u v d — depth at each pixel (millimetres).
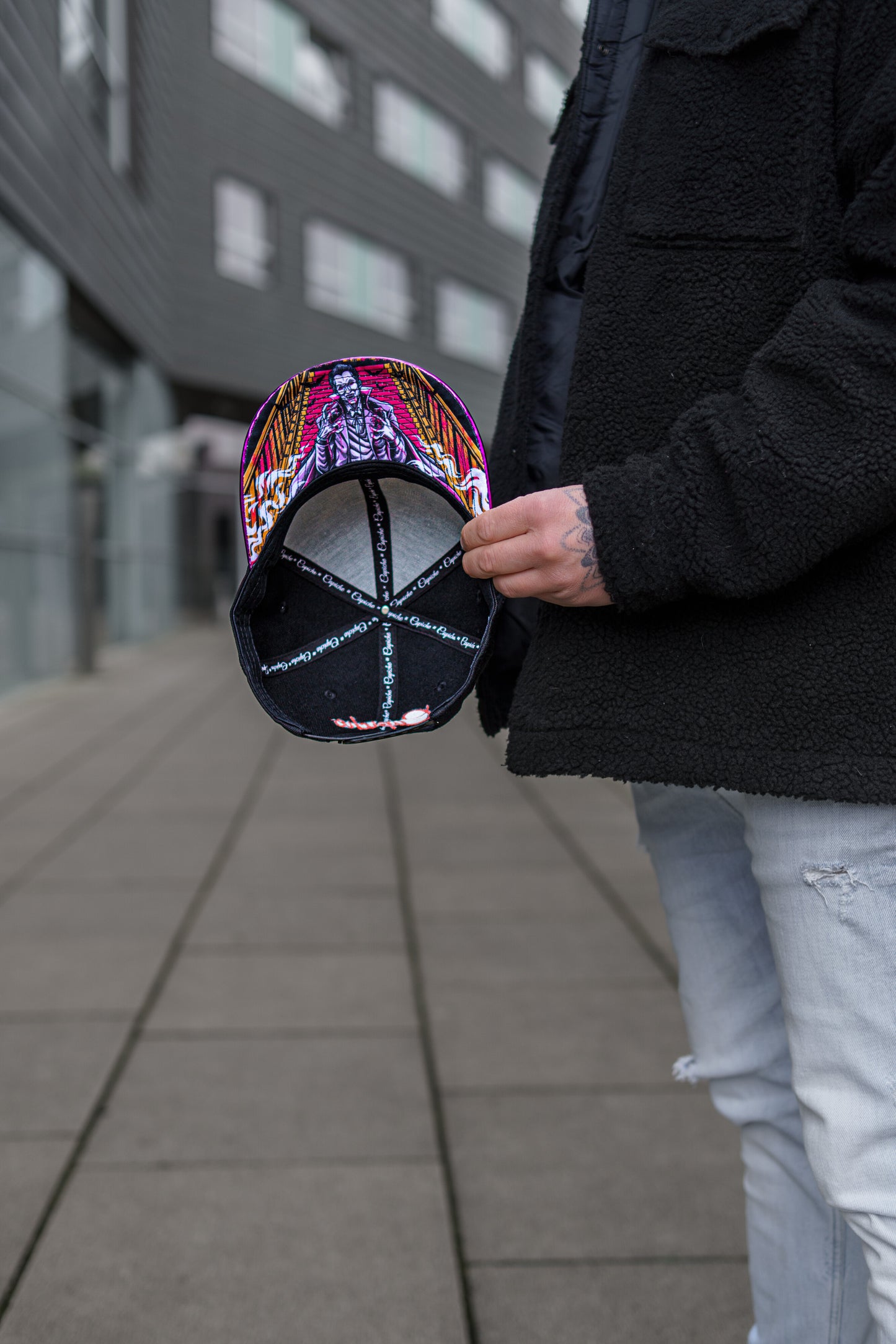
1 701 9188
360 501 1069
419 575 1073
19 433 9406
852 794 888
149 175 15133
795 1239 1238
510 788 6039
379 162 22391
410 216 23297
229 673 12727
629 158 1027
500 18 25812
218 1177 2111
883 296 860
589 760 989
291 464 1046
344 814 5371
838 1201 960
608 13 1104
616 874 4238
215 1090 2469
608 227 1037
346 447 1054
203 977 3176
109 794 5922
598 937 3508
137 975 3197
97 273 11766
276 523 1015
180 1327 1694
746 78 971
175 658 14789
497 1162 2166
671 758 953
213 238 18656
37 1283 1799
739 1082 1270
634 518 909
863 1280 1219
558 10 27969
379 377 1047
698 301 992
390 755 7258
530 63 26969
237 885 4141
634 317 1016
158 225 16047
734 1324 1702
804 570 882
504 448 1258
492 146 25672
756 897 1238
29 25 8891
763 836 982
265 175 19703
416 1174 2123
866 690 902
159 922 3705
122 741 7848
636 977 3156
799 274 963
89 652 11984
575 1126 2307
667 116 1006
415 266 23547
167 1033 2787
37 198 9164
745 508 875
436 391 1043
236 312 19172
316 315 20922
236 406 20562
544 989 3074
